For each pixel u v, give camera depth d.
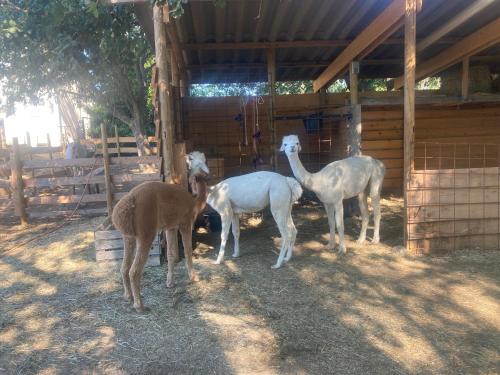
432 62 9.16
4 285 4.65
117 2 5.07
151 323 3.68
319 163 10.34
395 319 3.69
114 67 10.47
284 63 10.66
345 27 7.88
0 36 8.08
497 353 3.14
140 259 3.88
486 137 9.95
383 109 9.66
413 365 3.01
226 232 5.24
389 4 6.49
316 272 4.89
